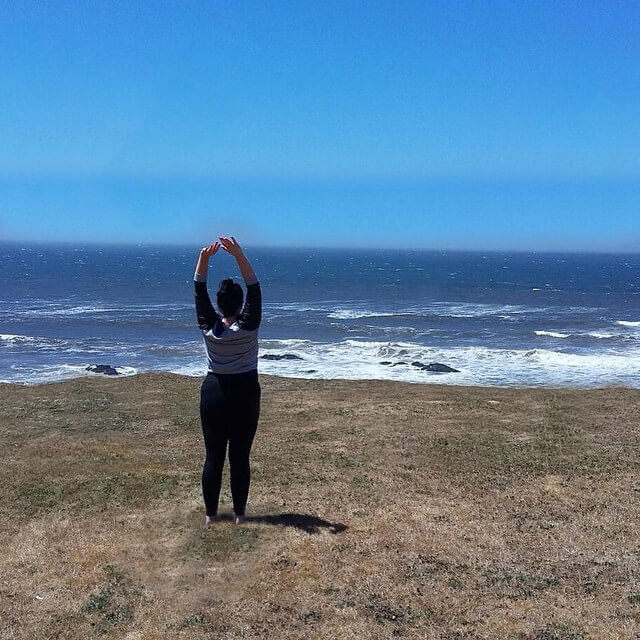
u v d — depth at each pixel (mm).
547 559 4945
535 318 43406
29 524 5430
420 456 7457
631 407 10656
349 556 4906
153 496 6082
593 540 5297
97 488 6262
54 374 22125
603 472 7004
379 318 42750
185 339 32719
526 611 4191
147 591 4375
